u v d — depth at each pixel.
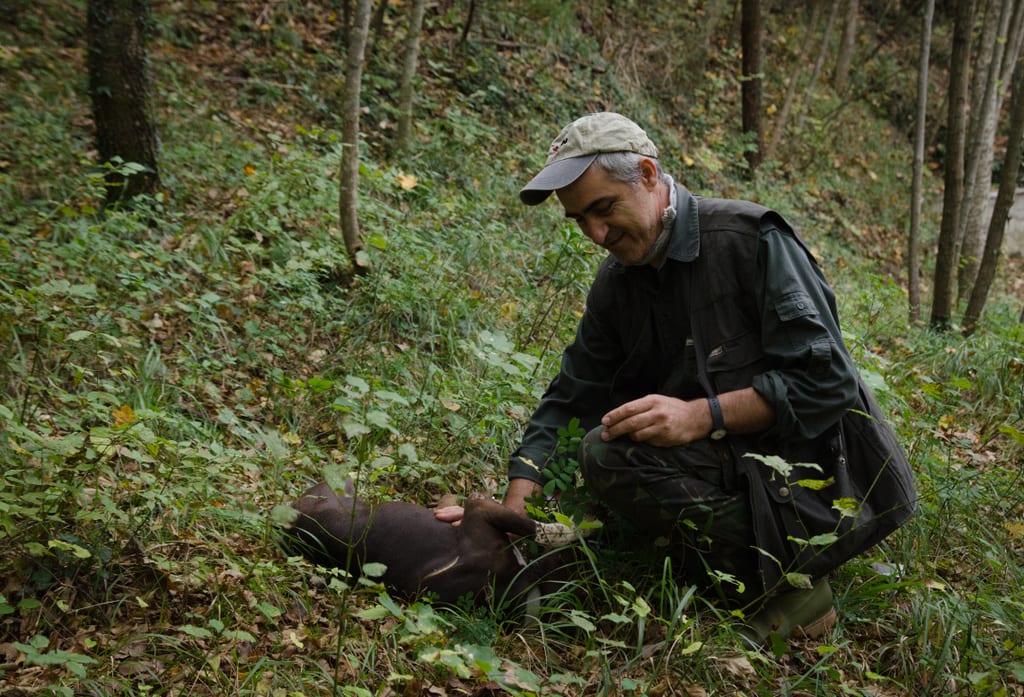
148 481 2.71
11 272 3.99
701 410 2.61
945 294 7.02
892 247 11.68
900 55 16.41
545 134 8.82
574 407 3.06
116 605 2.48
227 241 4.98
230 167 6.13
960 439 4.22
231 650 2.40
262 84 7.84
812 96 13.66
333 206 5.47
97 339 3.73
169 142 6.45
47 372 3.51
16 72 7.14
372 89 8.16
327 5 9.53
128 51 5.46
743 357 2.65
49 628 2.40
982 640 2.79
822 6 15.18
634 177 2.61
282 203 5.40
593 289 2.98
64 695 2.09
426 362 4.30
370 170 5.79
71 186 5.44
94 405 2.95
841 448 2.66
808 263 2.68
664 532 2.75
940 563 3.22
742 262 2.66
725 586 2.77
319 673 2.36
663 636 2.62
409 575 2.61
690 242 2.67
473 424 3.62
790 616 2.70
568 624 2.55
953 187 6.88
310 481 3.19
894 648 2.75
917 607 2.86
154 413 2.91
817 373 2.53
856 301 7.39
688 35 11.95
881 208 12.52
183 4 8.71
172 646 2.35
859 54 15.88
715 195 9.99
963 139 6.81
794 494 2.61
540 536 2.65
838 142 13.52
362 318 4.52
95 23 5.40
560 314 4.65
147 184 5.57
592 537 2.93
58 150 5.89
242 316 4.41
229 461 2.88
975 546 3.36
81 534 2.62
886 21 16.89
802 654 2.66
